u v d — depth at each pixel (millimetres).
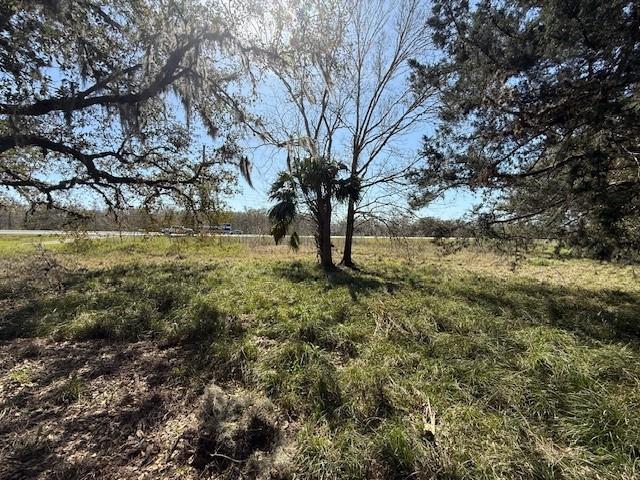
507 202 6398
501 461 2045
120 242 15266
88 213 9469
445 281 7727
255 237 18594
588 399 2627
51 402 2764
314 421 2521
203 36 4938
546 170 5152
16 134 4570
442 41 5684
